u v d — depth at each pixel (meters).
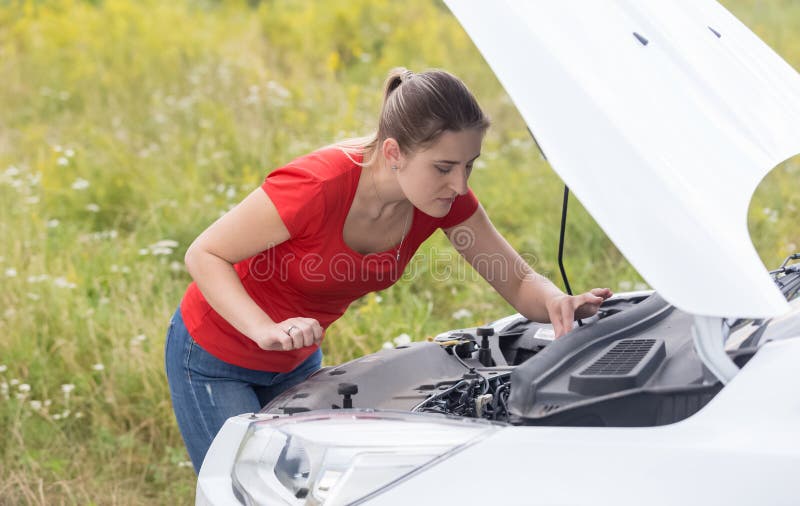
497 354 2.37
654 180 1.57
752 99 1.95
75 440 3.69
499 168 6.38
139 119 7.09
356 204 2.08
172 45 8.38
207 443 2.35
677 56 1.93
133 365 3.85
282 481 1.71
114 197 5.84
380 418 1.71
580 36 1.80
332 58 8.55
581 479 1.46
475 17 1.71
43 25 8.92
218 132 6.61
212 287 2.07
